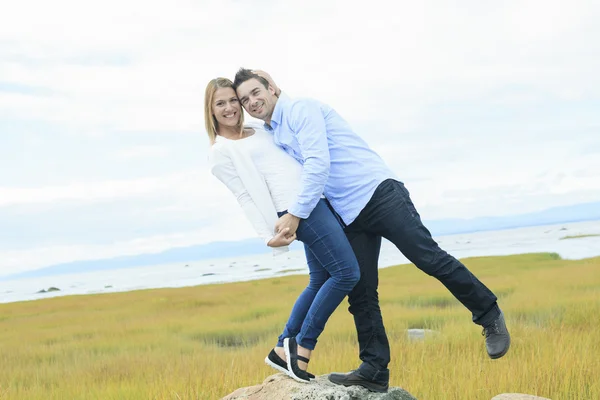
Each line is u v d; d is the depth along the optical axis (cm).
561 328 1149
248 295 2991
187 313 2359
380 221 427
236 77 435
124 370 1198
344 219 434
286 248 420
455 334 1173
